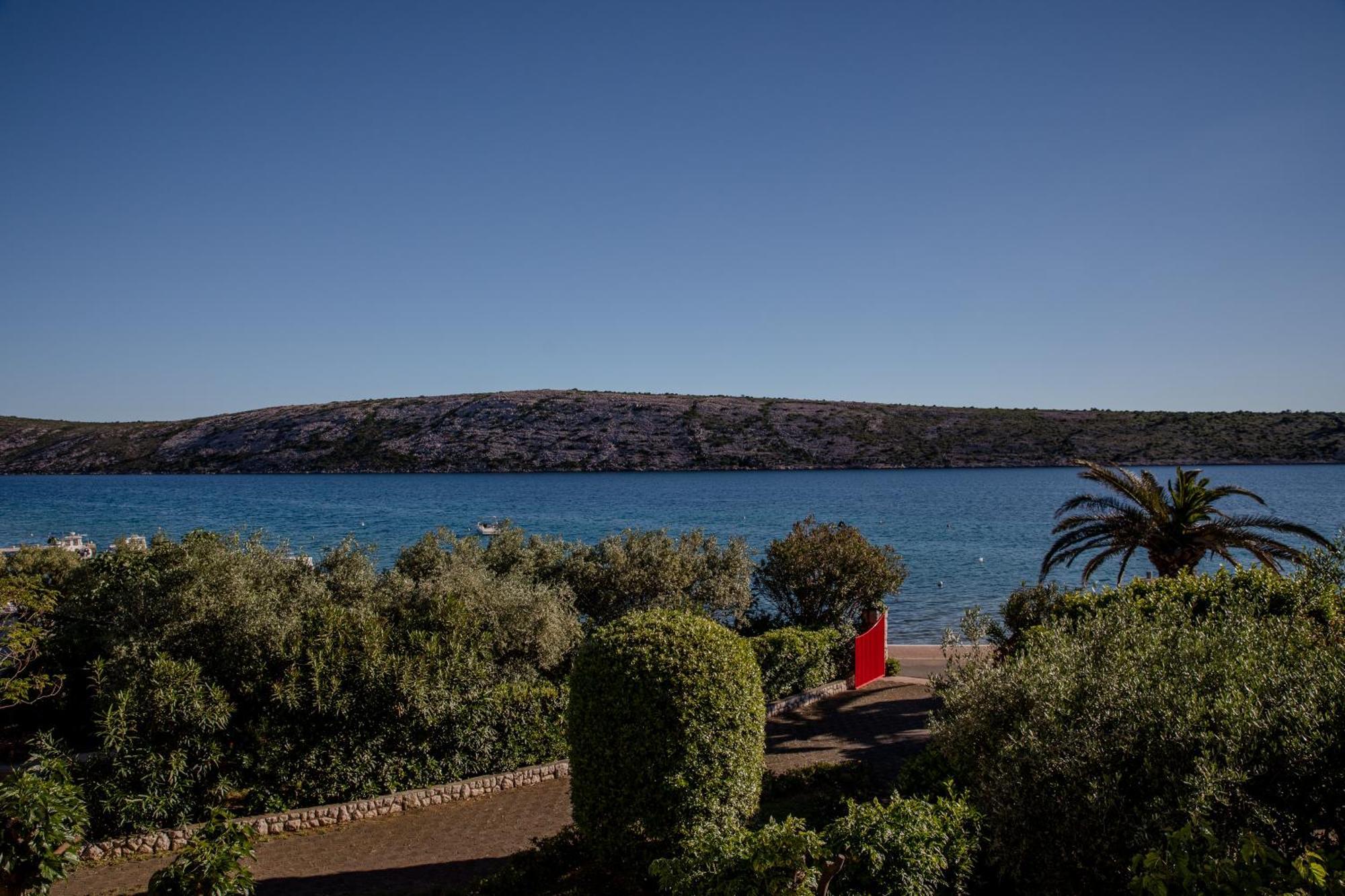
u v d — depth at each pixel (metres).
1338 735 6.01
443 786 13.02
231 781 11.84
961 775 8.66
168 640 12.83
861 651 20.12
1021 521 74.25
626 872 9.53
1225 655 7.38
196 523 72.75
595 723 9.54
